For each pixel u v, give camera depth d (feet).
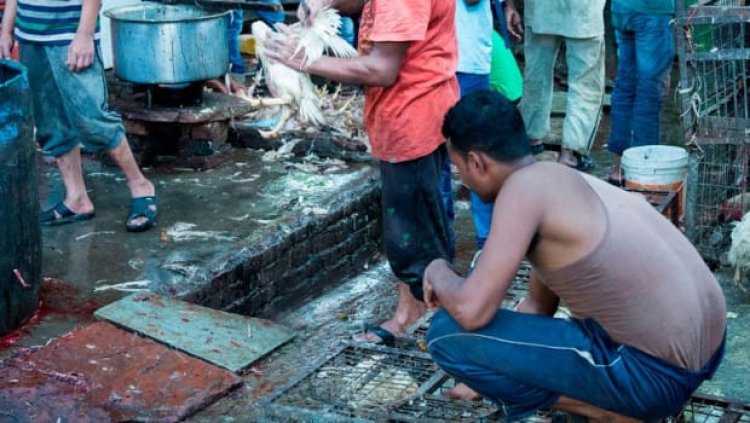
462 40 17.94
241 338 14.96
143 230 18.30
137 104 21.24
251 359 14.46
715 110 17.67
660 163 18.69
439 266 11.03
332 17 14.23
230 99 21.76
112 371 13.97
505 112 10.53
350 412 12.36
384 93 14.16
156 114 20.71
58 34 17.65
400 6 13.41
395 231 14.88
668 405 10.58
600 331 10.62
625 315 10.30
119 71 20.71
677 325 10.28
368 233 20.33
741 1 18.67
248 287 17.43
